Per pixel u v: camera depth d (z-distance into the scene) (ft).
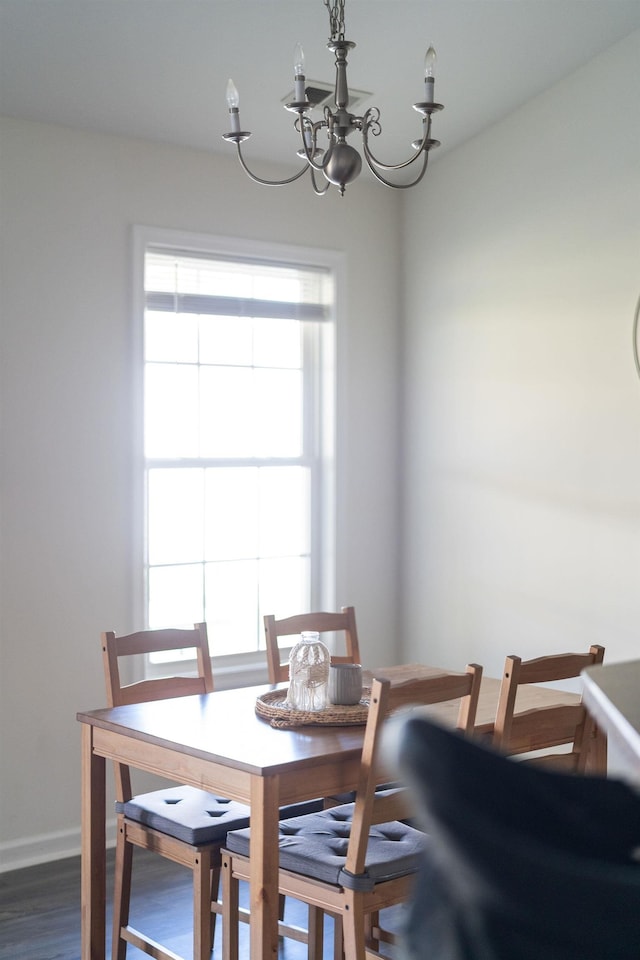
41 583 12.34
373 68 12.07
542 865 2.03
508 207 13.75
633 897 2.03
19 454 12.17
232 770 7.50
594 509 12.50
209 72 11.74
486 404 14.11
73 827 12.55
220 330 14.21
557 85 12.98
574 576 12.76
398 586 15.71
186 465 13.88
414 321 15.46
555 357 13.03
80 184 12.66
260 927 7.19
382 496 15.53
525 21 11.47
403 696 7.48
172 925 10.52
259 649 14.58
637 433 11.94
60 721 12.46
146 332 13.55
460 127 14.01
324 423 15.12
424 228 15.26
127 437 13.01
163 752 8.21
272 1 10.50
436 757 2.14
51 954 9.78
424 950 2.35
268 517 14.73
